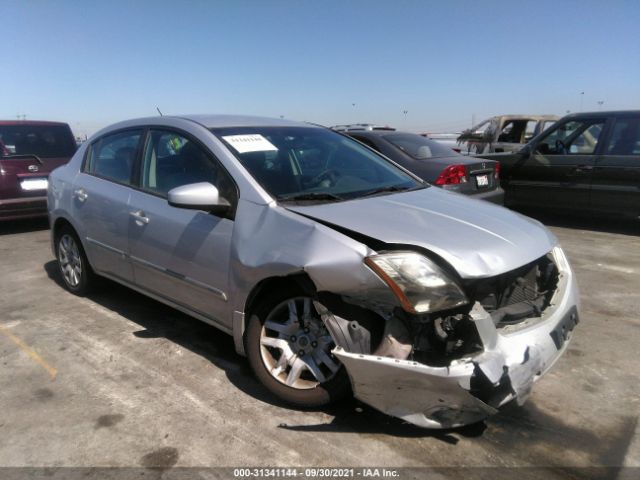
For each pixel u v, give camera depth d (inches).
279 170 133.6
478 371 94.6
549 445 107.0
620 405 121.6
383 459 102.6
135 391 127.3
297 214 116.6
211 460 102.6
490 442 107.7
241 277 120.3
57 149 328.8
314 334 114.7
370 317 103.3
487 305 105.7
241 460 102.6
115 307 182.9
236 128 147.9
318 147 153.8
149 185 153.9
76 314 176.9
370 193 136.3
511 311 107.7
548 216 354.3
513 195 340.5
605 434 110.8
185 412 118.3
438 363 99.2
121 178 165.6
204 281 131.9
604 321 170.2
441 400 96.7
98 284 191.6
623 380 133.0
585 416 117.2
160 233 142.9
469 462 101.7
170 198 123.3
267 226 118.1
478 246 106.3
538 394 126.0
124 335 159.3
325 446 106.3
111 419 116.0
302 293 113.7
